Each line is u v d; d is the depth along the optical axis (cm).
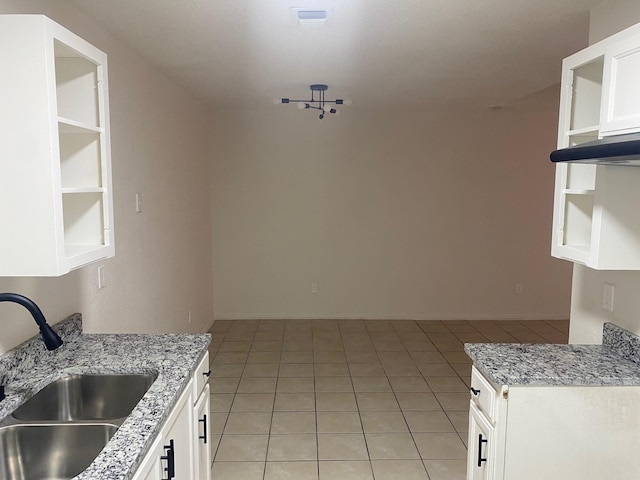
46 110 149
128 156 303
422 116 563
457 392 383
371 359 456
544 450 186
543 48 303
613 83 173
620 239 181
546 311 584
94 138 188
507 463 187
